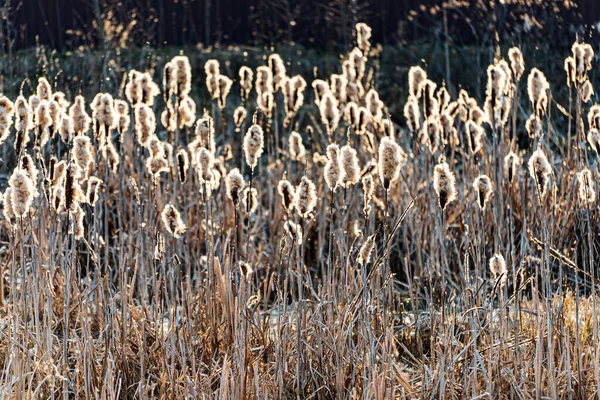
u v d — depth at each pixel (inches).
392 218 458.9
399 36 1135.0
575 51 374.9
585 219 405.4
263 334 304.5
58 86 690.8
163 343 284.8
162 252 302.0
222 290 325.7
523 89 679.1
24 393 268.7
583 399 271.3
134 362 299.1
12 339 281.3
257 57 1083.3
